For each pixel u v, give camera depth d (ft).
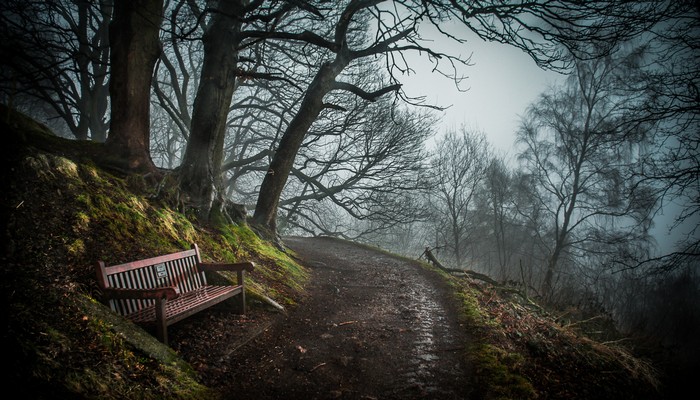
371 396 11.68
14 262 11.32
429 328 18.31
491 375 13.16
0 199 13.08
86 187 16.99
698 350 40.88
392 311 21.13
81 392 8.15
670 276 42.42
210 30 27.61
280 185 34.78
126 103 22.33
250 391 11.39
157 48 23.36
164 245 17.87
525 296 28.99
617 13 22.65
